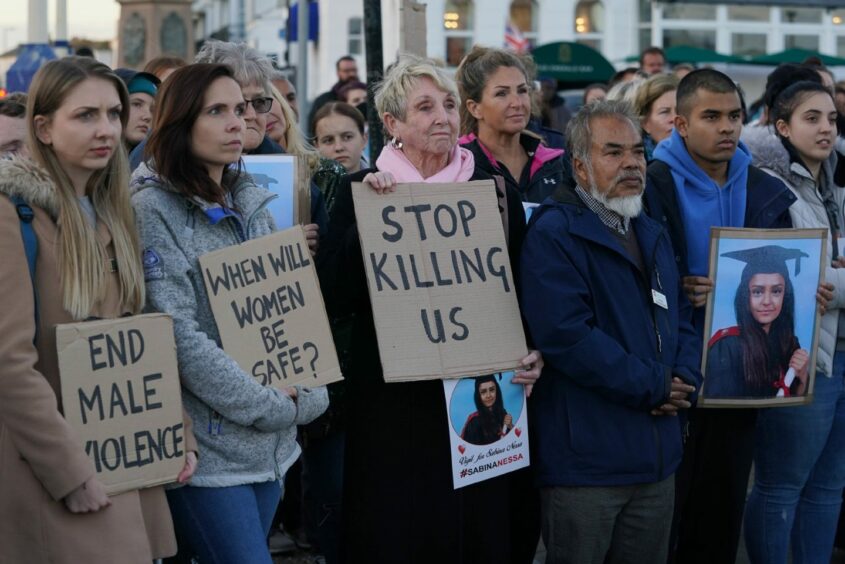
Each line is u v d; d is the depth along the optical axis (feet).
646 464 13.83
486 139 17.53
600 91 32.76
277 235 12.66
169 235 12.10
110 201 11.62
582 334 13.55
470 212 13.94
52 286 10.97
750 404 15.65
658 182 16.05
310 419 12.66
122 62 57.82
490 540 14.02
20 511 10.78
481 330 13.66
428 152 13.98
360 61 73.51
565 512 13.92
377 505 13.69
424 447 13.62
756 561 17.40
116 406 11.23
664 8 69.82
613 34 71.82
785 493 17.02
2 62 91.86
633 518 14.23
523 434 14.01
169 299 11.89
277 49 92.89
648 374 13.61
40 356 10.99
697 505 16.42
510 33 47.11
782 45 70.23
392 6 26.18
